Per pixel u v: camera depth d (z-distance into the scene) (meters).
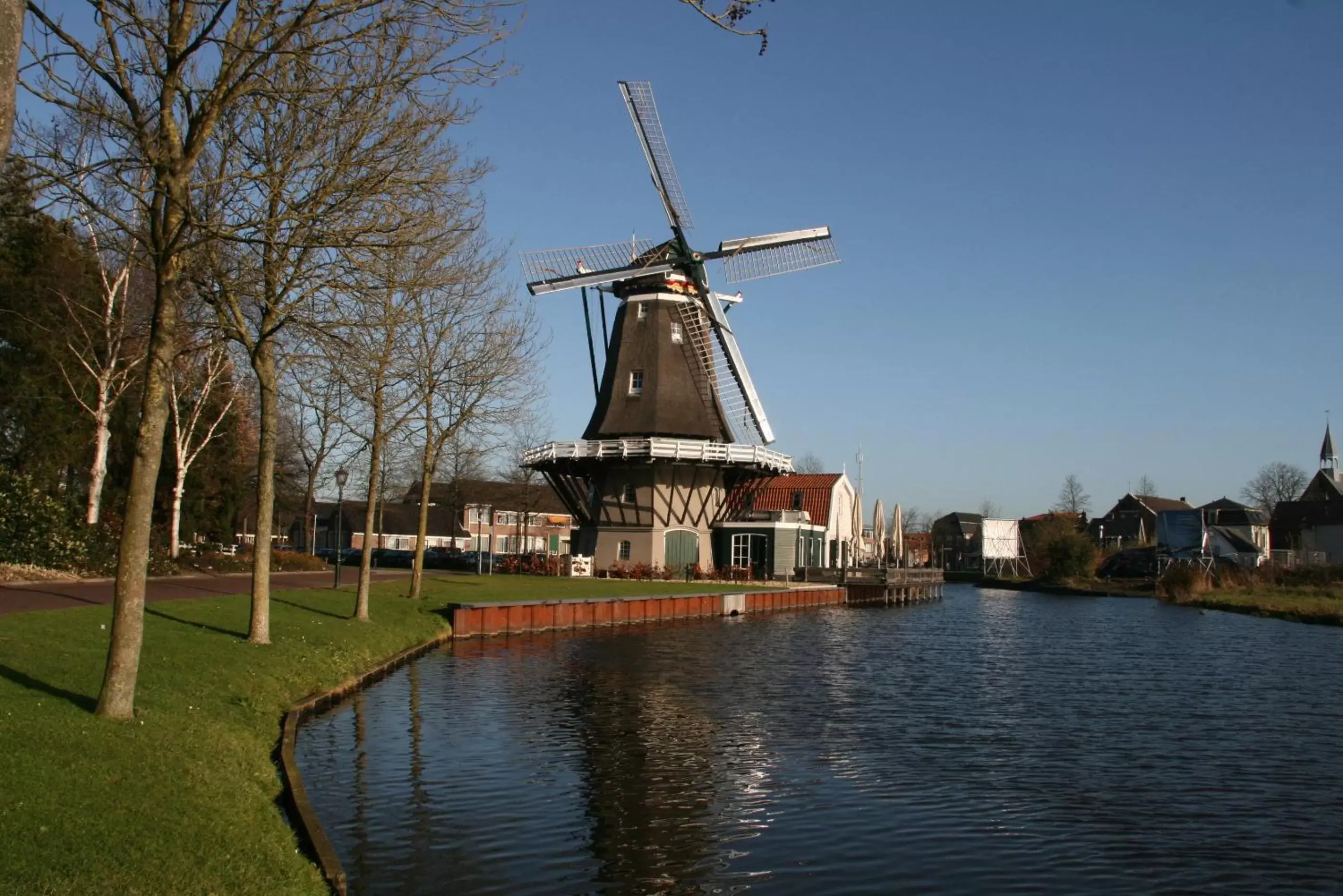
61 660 13.92
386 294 18.00
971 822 12.75
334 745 15.23
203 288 15.62
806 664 27.89
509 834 11.64
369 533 25.56
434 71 11.27
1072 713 20.73
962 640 36.78
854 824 12.56
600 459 51.22
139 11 11.30
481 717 18.06
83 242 17.25
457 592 36.91
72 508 31.80
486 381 29.31
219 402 45.25
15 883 6.95
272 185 13.62
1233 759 16.55
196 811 9.23
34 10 9.77
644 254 53.38
